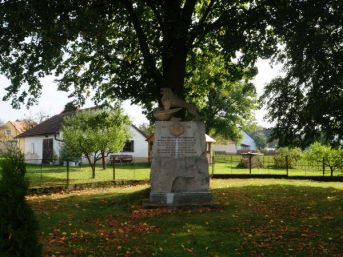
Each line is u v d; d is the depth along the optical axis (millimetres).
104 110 24906
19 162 5738
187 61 21891
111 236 10328
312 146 28422
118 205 15023
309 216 12461
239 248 9227
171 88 17219
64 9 13820
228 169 36531
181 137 15266
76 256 8594
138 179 24172
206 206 14305
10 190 5414
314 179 25203
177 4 17000
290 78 19906
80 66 20375
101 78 20531
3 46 13977
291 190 18578
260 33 16047
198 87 22938
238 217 12508
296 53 15969
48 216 12883
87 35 15281
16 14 13062
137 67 19969
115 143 26719
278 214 12883
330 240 9711
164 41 17609
